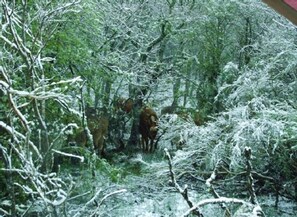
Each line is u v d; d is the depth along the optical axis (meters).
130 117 15.73
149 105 16.59
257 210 3.81
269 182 9.61
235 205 5.40
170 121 11.91
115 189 9.09
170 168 4.49
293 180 9.38
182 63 17.73
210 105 15.27
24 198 6.50
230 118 10.04
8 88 5.13
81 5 10.80
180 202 9.76
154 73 16.53
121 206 9.35
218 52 16.81
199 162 10.74
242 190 9.92
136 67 15.42
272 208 9.61
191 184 10.61
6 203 6.14
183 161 10.50
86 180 8.34
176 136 11.80
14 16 6.70
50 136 7.73
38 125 6.65
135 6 16.31
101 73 12.74
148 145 15.74
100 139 13.33
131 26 16.06
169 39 17.64
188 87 17.58
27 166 5.42
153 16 17.06
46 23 8.02
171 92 18.17
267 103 10.39
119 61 14.17
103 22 13.98
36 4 8.34
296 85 10.90
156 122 14.62
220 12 16.55
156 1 17.25
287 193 9.73
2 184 6.52
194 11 17.44
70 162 8.94
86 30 11.68
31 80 6.09
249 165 4.42
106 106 14.59
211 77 16.73
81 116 7.95
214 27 16.97
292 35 12.79
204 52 17.23
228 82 14.57
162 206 9.64
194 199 9.73
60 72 9.81
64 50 10.04
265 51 13.09
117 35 14.92
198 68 17.33
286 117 9.40
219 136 10.16
